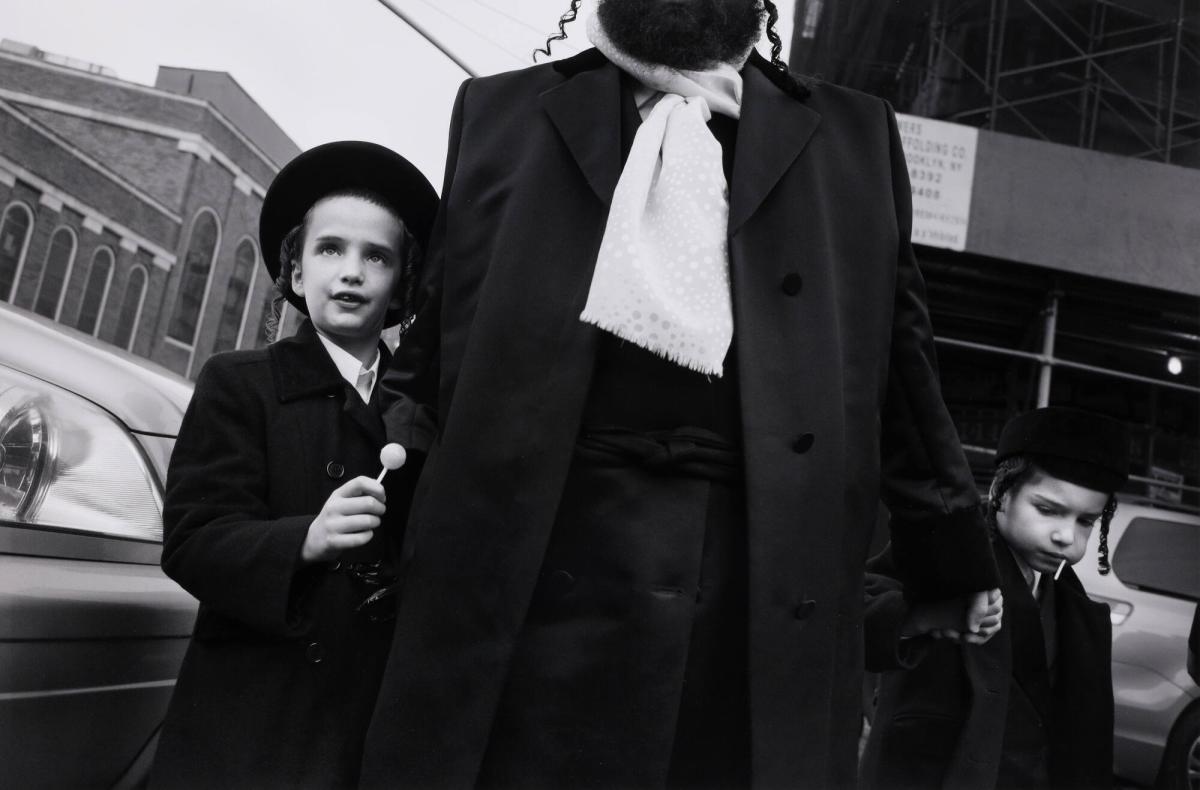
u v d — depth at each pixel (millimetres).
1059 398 13812
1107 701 2445
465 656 1352
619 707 1325
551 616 1364
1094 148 13609
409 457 1653
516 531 1358
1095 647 2467
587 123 1495
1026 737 2373
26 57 28203
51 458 1996
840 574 1430
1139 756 5234
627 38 1488
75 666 1847
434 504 1411
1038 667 2395
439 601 1381
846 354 1479
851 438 1456
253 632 1738
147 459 2170
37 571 1832
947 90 13875
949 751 2289
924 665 2342
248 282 31703
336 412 1899
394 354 1716
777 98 1550
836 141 1581
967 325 13188
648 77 1510
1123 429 2461
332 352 1989
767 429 1375
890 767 2342
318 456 1852
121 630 1955
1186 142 13297
